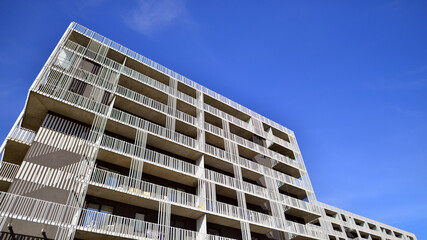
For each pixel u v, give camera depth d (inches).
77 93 809.5
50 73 773.3
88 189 684.1
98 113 791.1
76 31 933.8
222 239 827.4
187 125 1026.7
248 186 1036.5
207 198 872.9
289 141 1513.3
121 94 932.0
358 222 2144.4
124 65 1044.5
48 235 573.3
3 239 527.5
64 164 677.3
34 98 713.6
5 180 666.2
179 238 749.9
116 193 706.8
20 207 563.8
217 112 1229.1
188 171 949.2
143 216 778.8
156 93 1033.5
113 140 839.7
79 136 754.2
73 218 614.2
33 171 626.8
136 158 786.2
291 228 1021.2
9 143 709.9
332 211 1955.0
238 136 1232.8
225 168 1063.6
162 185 871.1
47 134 703.7
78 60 877.2
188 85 1197.1
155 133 938.1
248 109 1416.1
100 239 641.6
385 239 2143.2
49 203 585.3
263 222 967.0
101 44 985.5
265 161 1246.3
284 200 1104.8
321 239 1056.2
